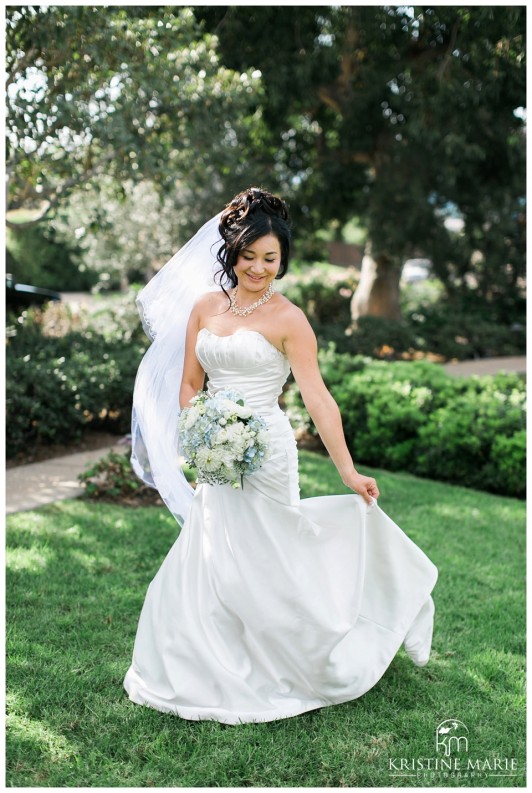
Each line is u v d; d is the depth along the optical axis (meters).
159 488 3.41
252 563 2.76
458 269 14.83
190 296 3.36
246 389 2.82
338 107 11.02
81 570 4.01
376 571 2.97
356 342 11.59
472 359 13.48
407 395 6.79
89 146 6.59
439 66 9.68
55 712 2.74
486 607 3.80
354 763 2.51
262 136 11.25
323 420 2.80
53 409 6.56
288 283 14.23
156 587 2.89
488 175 12.57
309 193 13.00
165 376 3.42
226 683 2.71
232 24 9.13
